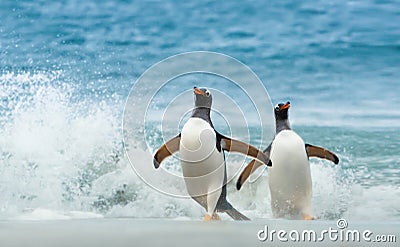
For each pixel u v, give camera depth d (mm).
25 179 33844
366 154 47438
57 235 16500
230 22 91375
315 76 79500
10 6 90875
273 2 91250
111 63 86312
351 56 85062
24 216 26016
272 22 91000
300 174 28125
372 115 61406
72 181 34156
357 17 89688
